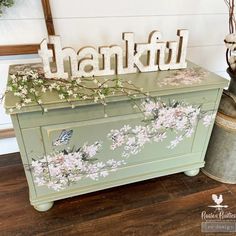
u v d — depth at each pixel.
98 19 1.17
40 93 0.84
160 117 0.99
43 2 1.02
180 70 1.09
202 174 1.29
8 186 1.18
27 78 0.90
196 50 1.45
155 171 1.16
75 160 0.97
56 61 0.90
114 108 0.90
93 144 0.96
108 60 0.98
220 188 1.21
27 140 0.86
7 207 1.08
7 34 1.09
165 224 1.03
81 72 0.95
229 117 1.07
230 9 1.21
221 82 0.99
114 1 1.15
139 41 1.29
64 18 1.11
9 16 1.05
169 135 1.07
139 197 1.15
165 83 0.96
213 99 1.04
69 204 1.10
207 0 1.30
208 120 1.10
